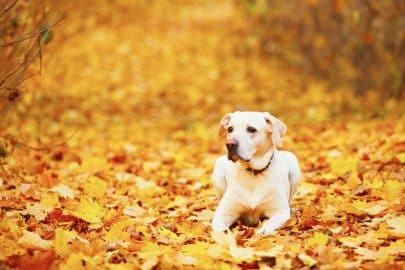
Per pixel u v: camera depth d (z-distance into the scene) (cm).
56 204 658
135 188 805
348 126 1183
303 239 576
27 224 595
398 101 1316
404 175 770
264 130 623
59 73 1536
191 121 1424
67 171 898
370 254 512
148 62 2055
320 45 1592
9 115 985
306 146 1069
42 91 1396
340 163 848
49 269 481
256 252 521
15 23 747
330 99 1503
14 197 668
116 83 1781
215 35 2416
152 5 2880
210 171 947
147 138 1252
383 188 686
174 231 626
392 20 1289
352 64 1506
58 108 1420
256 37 2012
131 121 1423
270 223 619
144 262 502
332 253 500
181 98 1656
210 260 507
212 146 1132
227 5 3181
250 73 1853
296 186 689
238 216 652
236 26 2186
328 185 787
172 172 953
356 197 706
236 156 608
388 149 914
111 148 1115
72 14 1634
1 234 546
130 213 661
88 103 1530
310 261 495
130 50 2169
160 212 706
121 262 505
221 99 1627
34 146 1045
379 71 1387
